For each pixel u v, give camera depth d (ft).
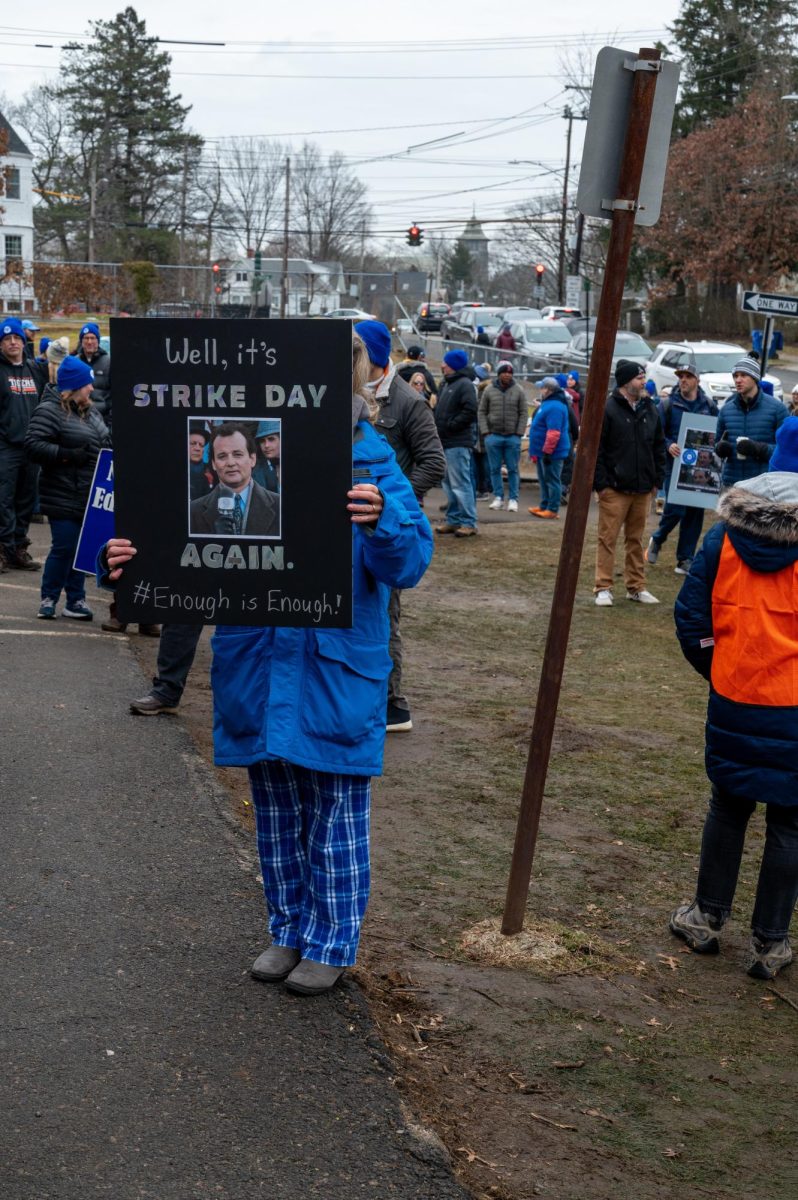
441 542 49.73
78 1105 10.46
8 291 167.94
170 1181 9.61
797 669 14.58
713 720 15.06
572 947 14.99
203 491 12.01
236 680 12.44
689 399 44.73
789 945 15.47
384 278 205.05
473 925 15.33
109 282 166.20
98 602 34.24
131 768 19.40
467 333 157.28
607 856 18.28
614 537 38.47
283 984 12.85
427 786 20.66
